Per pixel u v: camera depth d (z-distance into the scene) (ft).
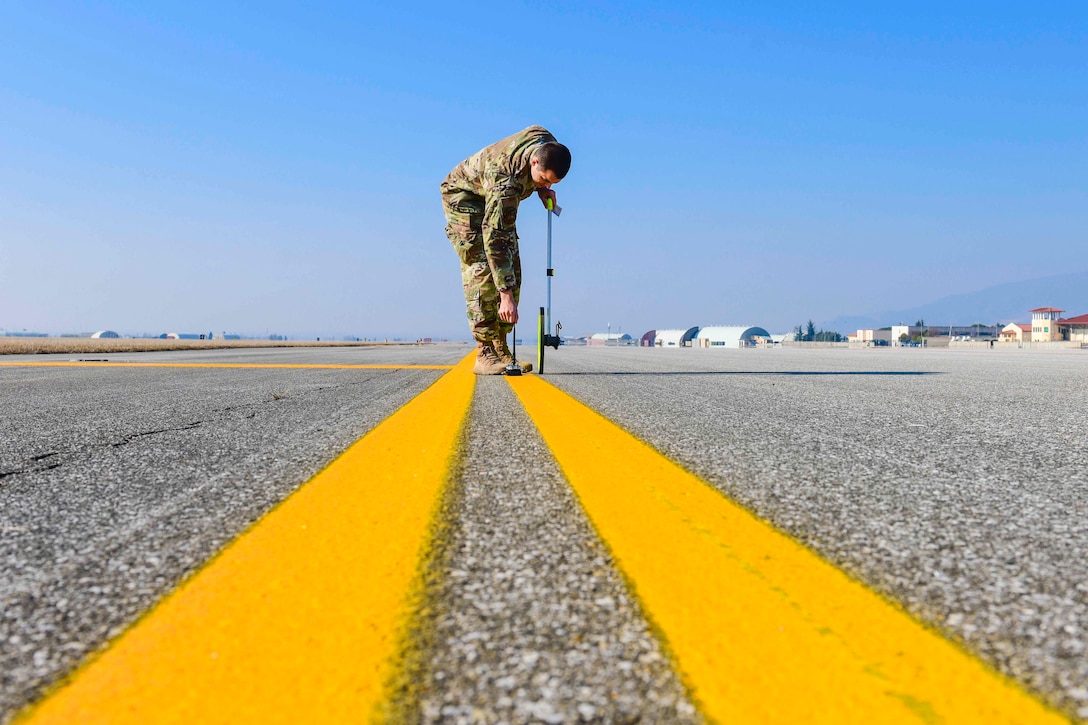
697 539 3.62
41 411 10.68
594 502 4.47
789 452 6.54
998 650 2.34
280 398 12.81
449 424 8.63
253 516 4.23
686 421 9.02
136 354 53.78
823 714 1.93
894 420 9.25
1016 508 4.34
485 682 2.14
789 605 2.72
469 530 3.82
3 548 3.61
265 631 2.52
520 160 15.76
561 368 26.78
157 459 6.33
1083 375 22.35
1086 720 1.91
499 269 16.65
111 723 1.94
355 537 3.69
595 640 2.43
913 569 3.16
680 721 1.91
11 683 2.18
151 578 3.13
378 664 2.27
